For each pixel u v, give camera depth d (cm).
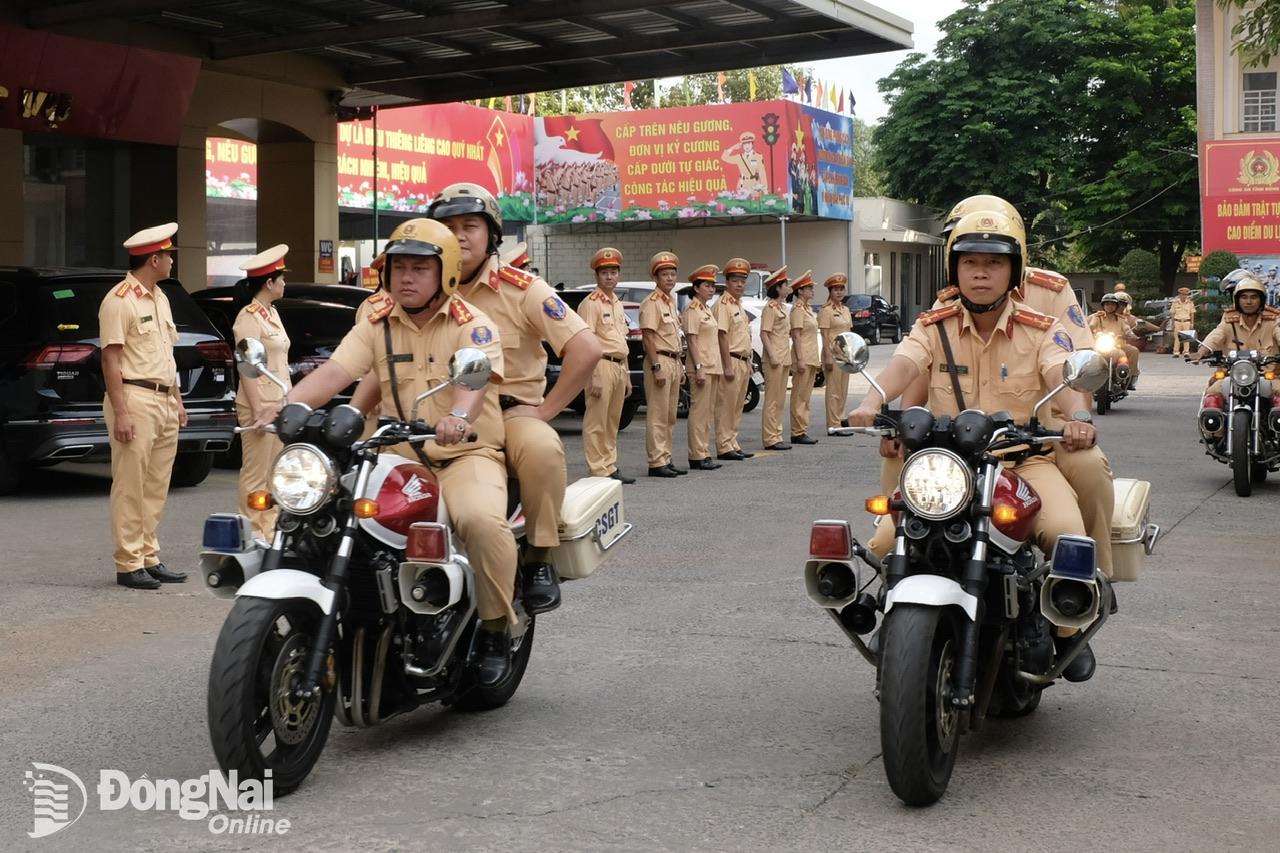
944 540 465
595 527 564
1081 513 523
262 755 447
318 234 2198
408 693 503
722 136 4209
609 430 1286
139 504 810
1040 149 4831
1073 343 557
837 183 4572
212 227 3109
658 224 4709
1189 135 4669
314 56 2109
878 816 447
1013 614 473
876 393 499
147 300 820
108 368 795
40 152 1847
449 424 473
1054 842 424
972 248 504
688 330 1398
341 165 3209
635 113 4281
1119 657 652
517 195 4206
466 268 554
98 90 1755
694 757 506
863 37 1889
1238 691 596
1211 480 1281
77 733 534
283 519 468
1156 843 424
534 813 448
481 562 505
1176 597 780
